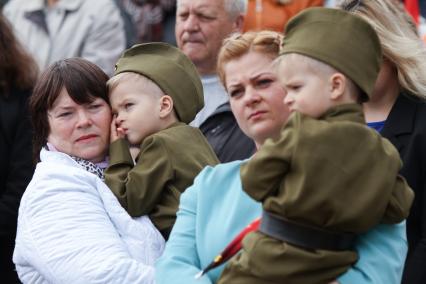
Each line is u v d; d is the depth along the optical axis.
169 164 8.18
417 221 8.90
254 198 6.68
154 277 7.64
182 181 8.20
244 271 6.71
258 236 6.72
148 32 16.11
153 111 8.47
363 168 6.54
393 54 8.98
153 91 8.49
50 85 8.40
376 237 6.88
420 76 9.03
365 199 6.50
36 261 7.90
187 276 7.11
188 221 7.41
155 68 8.55
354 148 6.55
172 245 7.34
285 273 6.58
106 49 15.53
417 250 8.73
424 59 9.08
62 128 8.39
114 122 8.49
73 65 8.46
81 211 7.97
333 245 6.64
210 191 7.38
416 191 8.87
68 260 7.78
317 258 6.56
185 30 11.65
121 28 15.80
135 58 8.70
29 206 8.08
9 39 12.00
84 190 8.09
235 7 11.73
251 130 7.75
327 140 6.53
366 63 6.87
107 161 8.62
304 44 6.83
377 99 9.22
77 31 15.38
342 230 6.59
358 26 6.88
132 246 7.96
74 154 8.45
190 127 8.61
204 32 11.61
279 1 12.94
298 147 6.53
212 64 11.67
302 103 6.77
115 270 7.67
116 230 8.05
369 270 6.71
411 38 9.10
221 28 11.65
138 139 8.46
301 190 6.48
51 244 7.86
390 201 6.65
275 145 6.61
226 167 7.45
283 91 7.67
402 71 9.02
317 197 6.47
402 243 6.97
